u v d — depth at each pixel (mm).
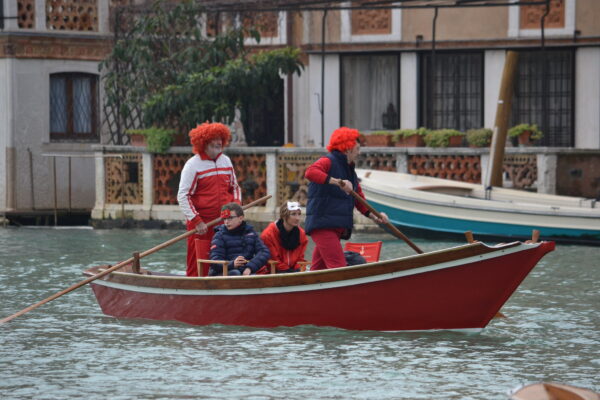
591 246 55344
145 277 34094
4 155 73625
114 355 29062
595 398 19609
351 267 30938
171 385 25766
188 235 34562
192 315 33406
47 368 27594
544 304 37000
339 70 78688
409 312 31078
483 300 30594
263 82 69625
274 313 32156
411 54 76812
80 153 75688
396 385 25641
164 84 71562
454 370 27125
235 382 26016
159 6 70688
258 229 66438
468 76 76062
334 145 32438
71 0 74938
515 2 71562
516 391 19672
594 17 72688
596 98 73312
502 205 57000
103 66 75625
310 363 27891
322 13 78062
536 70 74812
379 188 59500
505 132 61438
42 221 73812
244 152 67125
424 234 59281
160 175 68938
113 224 69500
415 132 65125
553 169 62156
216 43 70562
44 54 74062
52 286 41750
